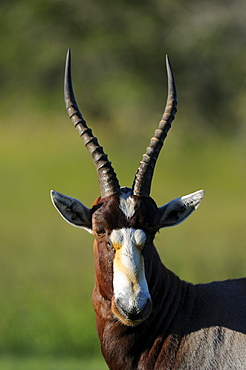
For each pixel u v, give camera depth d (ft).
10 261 267.39
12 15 414.00
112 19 417.49
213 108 444.55
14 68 422.41
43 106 431.02
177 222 102.27
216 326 95.66
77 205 98.22
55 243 307.99
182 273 233.35
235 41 431.84
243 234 316.60
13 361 162.81
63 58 415.03
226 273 233.96
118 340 95.35
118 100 416.87
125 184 411.75
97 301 97.30
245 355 92.84
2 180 471.62
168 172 467.93
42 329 189.06
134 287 89.30
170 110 101.81
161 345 95.40
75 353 181.57
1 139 560.61
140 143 444.14
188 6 434.30
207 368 93.15
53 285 227.61
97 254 96.53
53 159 526.98
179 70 432.66
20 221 360.69
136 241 92.22
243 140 449.89
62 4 412.77
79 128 100.89
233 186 444.14
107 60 417.90
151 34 423.64
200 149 468.34
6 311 196.75
